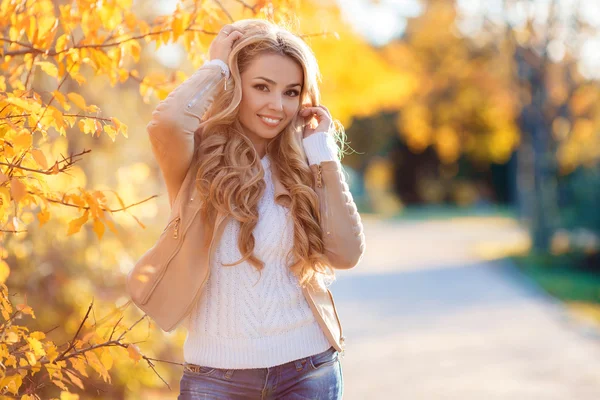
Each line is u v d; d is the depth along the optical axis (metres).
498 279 18.38
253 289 3.17
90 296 6.17
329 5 7.62
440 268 20.70
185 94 3.16
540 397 7.59
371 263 22.08
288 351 3.19
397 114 55.31
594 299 15.15
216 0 3.83
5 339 3.05
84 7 3.38
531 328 11.72
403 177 62.38
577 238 25.12
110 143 6.78
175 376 7.80
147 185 7.73
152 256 3.20
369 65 12.28
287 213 3.24
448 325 11.95
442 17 28.50
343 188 3.36
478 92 31.72
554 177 25.67
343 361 9.41
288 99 3.35
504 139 34.53
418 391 7.85
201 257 3.16
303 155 3.38
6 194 2.67
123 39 3.63
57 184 4.98
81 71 6.23
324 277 3.40
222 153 3.25
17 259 5.62
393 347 10.28
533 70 25.72
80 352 3.06
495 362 9.29
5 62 3.35
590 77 25.61
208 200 3.18
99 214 2.95
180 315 3.14
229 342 3.16
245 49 3.33
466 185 62.34
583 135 25.66
